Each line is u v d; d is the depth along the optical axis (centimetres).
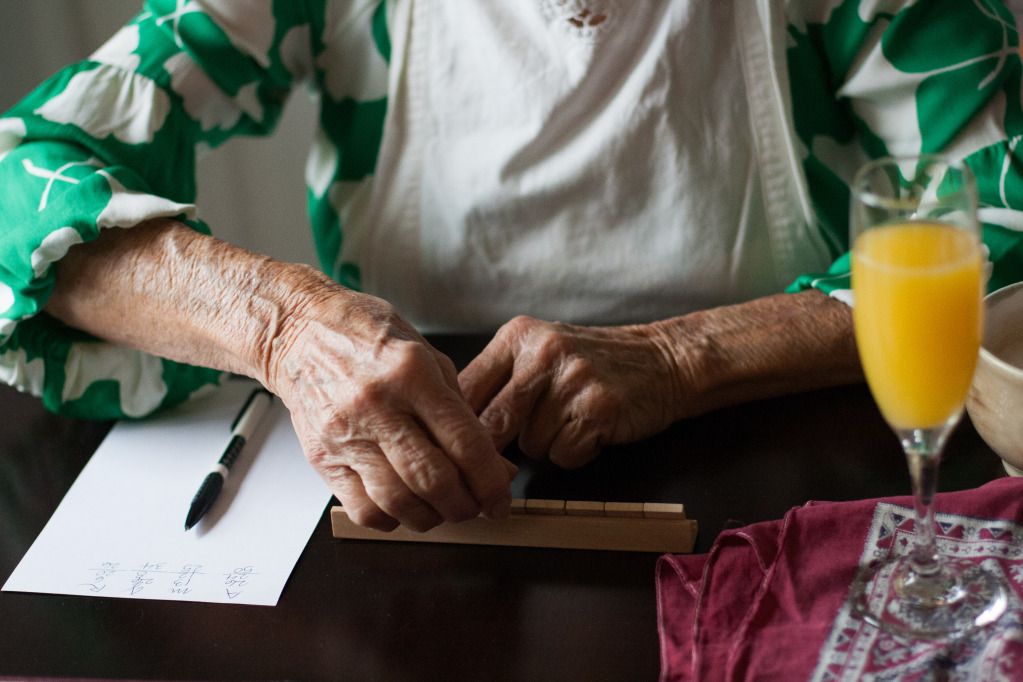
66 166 89
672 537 70
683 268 104
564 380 80
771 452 80
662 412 83
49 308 88
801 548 65
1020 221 88
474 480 69
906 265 54
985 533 65
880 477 76
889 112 98
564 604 67
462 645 65
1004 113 94
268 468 82
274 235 171
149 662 65
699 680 58
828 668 58
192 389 91
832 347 85
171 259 83
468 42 102
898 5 95
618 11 97
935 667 56
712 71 99
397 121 106
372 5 105
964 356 56
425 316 113
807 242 104
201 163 162
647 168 101
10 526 79
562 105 100
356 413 69
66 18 150
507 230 106
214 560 73
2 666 66
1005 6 102
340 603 69
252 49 103
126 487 82
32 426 91
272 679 63
